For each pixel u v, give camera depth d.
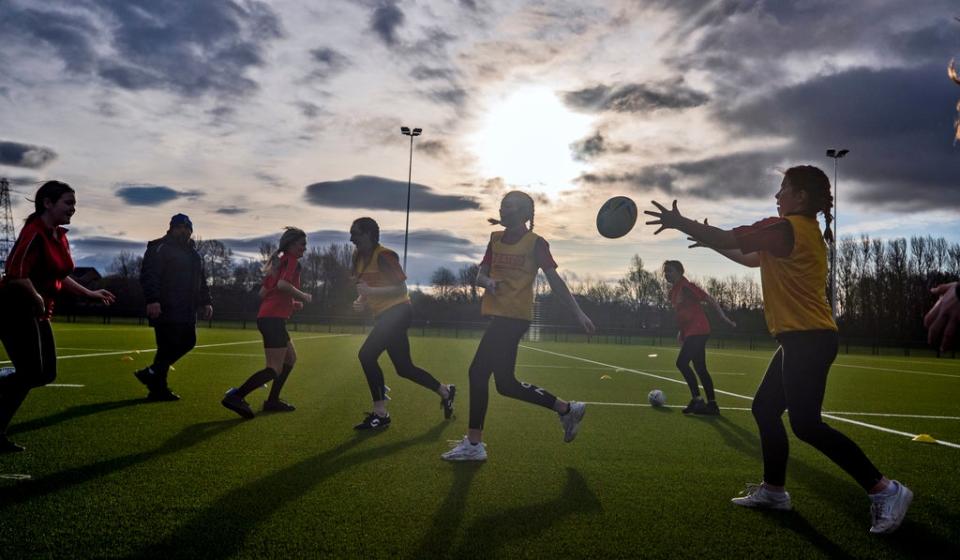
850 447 3.11
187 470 3.92
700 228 3.13
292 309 6.46
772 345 41.88
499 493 3.61
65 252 4.48
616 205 3.96
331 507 3.24
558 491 3.70
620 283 76.31
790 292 3.23
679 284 7.37
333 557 2.59
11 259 4.11
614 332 44.97
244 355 13.90
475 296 79.38
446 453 4.41
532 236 4.52
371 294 5.63
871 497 3.14
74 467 3.92
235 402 5.83
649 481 4.01
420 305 68.12
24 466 3.93
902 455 5.11
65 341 17.80
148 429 5.24
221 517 3.04
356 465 4.16
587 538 2.91
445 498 3.48
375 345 5.69
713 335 44.38
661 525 3.14
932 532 3.16
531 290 4.55
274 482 3.69
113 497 3.33
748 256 3.70
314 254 75.06
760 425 3.53
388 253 5.75
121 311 64.25
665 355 22.12
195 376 9.48
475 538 2.86
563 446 5.07
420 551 2.68
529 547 2.77
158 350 6.95
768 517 3.34
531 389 4.55
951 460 4.93
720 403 8.45
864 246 63.69
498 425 5.98
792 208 3.36
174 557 2.56
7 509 3.11
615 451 4.93
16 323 4.19
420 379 6.03
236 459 4.24
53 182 4.33
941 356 36.69
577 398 8.52
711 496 3.71
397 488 3.64
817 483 4.09
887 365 21.39
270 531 2.87
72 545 2.66
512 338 4.47
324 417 6.15
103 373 9.38
